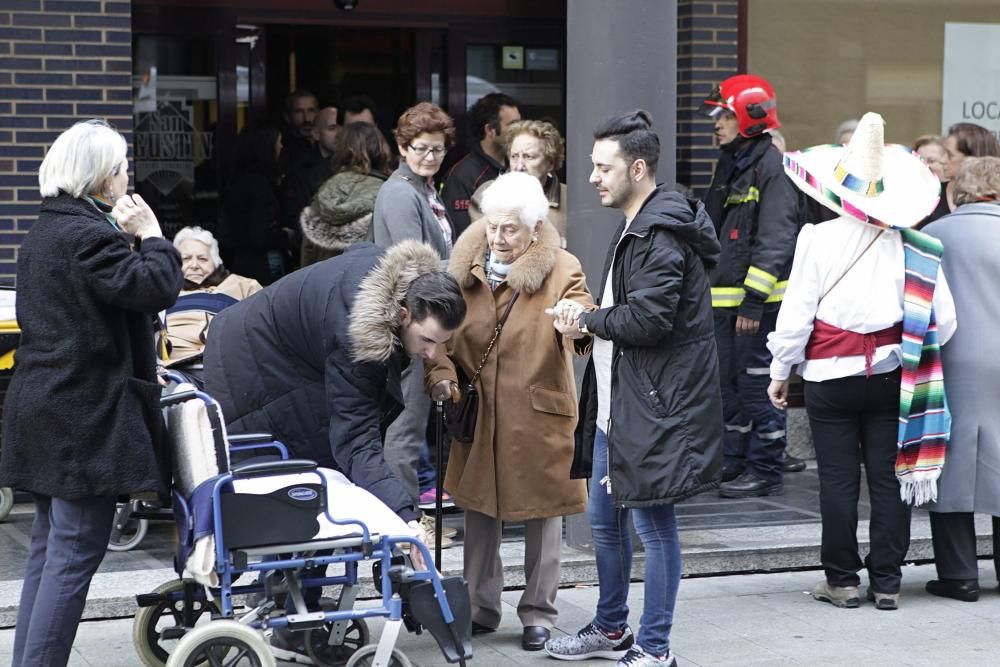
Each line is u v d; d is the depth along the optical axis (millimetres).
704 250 6332
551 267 6848
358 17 11633
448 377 6824
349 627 6699
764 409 10102
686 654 7000
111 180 5875
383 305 5797
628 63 8047
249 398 6156
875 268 7523
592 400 6719
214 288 8938
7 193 9500
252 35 11547
